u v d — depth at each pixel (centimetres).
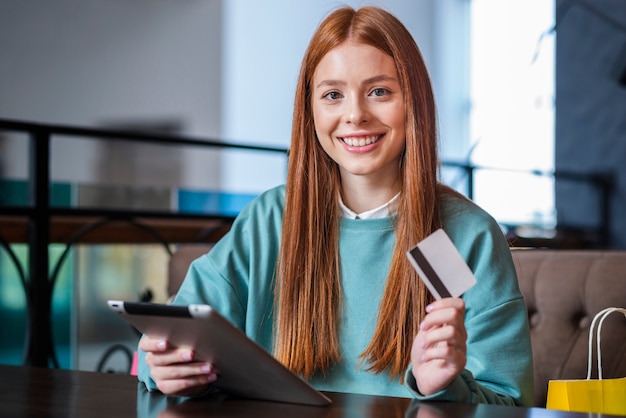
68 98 723
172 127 737
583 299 167
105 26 736
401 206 124
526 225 570
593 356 162
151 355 98
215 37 731
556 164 577
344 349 123
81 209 272
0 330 364
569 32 569
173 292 196
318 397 91
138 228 317
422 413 86
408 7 740
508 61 689
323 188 128
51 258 318
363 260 124
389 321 120
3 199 356
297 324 124
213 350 90
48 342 260
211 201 425
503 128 675
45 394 98
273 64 733
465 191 441
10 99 695
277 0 732
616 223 550
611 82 551
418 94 122
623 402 124
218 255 133
